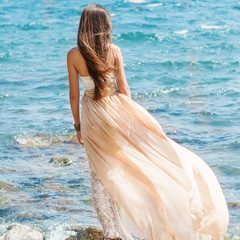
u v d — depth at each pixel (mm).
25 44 18969
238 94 10711
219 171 6367
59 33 21203
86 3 29125
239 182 5988
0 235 4793
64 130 8719
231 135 7938
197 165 4137
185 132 8266
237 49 16594
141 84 12297
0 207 5496
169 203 3869
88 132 4125
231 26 21469
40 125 9008
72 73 4133
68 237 4699
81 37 3990
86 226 4902
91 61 3982
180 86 11906
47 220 5145
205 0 29891
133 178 3959
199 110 9531
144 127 4090
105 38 4020
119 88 4199
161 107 10086
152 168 3980
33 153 7574
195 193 3936
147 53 16719
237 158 6812
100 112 4074
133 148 4051
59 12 26469
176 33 20453
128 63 14906
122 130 4051
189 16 24969
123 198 3889
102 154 4059
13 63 15438
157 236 3838
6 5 31531
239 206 5320
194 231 3883
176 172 3980
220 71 13367
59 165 6980
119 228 3955
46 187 6102
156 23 23156
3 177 6453
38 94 11461
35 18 25969
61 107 10297
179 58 15406
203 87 11531
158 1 30234
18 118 9477
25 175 6555
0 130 8672
